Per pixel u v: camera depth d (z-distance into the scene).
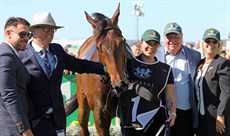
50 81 3.88
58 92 3.96
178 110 4.85
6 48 3.51
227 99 4.49
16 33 3.53
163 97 4.58
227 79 4.54
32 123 3.80
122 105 4.51
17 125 3.41
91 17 4.97
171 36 4.79
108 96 4.98
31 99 3.82
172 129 4.93
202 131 4.73
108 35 4.61
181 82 4.81
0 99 3.49
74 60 4.34
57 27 3.94
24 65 3.70
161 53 4.91
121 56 4.52
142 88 4.39
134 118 4.41
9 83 3.42
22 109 3.48
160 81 4.42
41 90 3.83
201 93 4.70
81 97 6.05
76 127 7.79
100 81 5.04
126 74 4.48
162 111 4.47
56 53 4.03
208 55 4.73
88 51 5.56
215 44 4.66
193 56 4.90
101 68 4.53
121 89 4.38
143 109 4.41
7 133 3.46
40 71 3.82
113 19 4.88
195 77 4.81
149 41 4.38
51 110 3.88
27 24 3.60
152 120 4.41
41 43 3.88
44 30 3.86
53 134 3.88
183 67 4.84
